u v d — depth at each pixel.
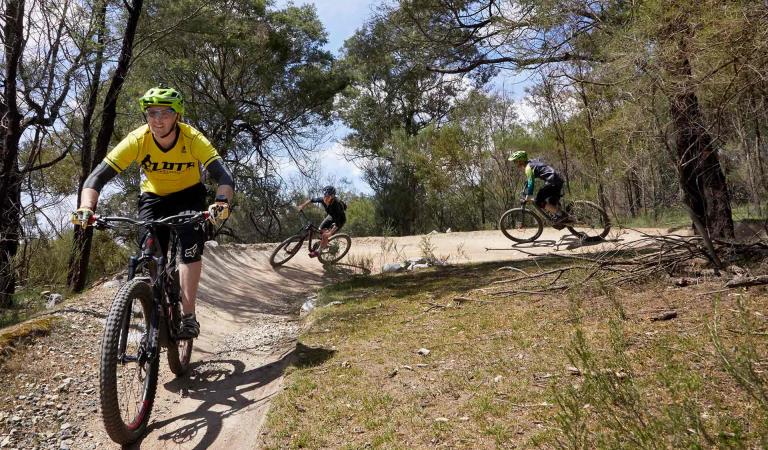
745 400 2.42
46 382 3.65
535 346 3.56
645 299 4.27
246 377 4.04
